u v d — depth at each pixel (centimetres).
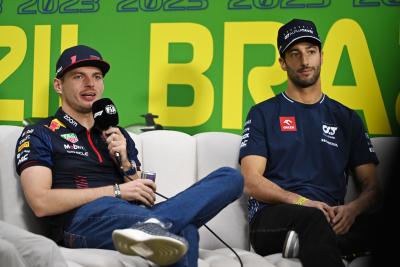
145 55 439
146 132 396
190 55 435
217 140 388
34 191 314
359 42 420
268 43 427
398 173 166
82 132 344
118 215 292
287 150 370
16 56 448
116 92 441
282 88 427
